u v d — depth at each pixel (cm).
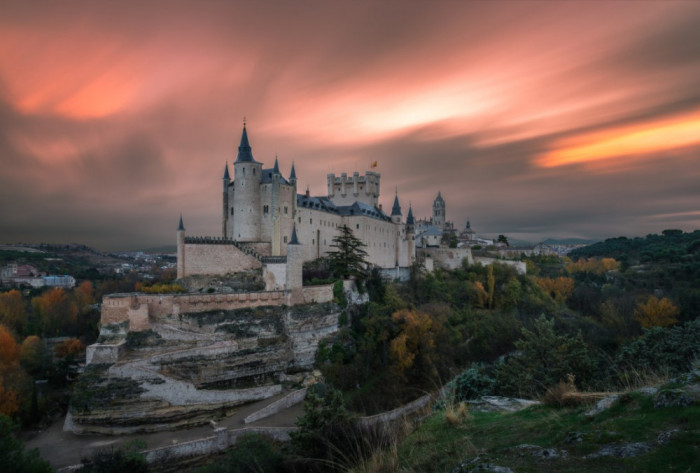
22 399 5572
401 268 12075
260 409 5422
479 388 3531
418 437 1441
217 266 7938
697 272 13750
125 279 15575
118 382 5078
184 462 4466
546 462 895
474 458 1030
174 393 5231
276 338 6731
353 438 2009
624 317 10325
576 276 17125
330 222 10419
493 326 9881
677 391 1015
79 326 10081
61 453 4459
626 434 920
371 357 7462
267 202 8756
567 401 1366
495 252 18175
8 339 7219
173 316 6203
